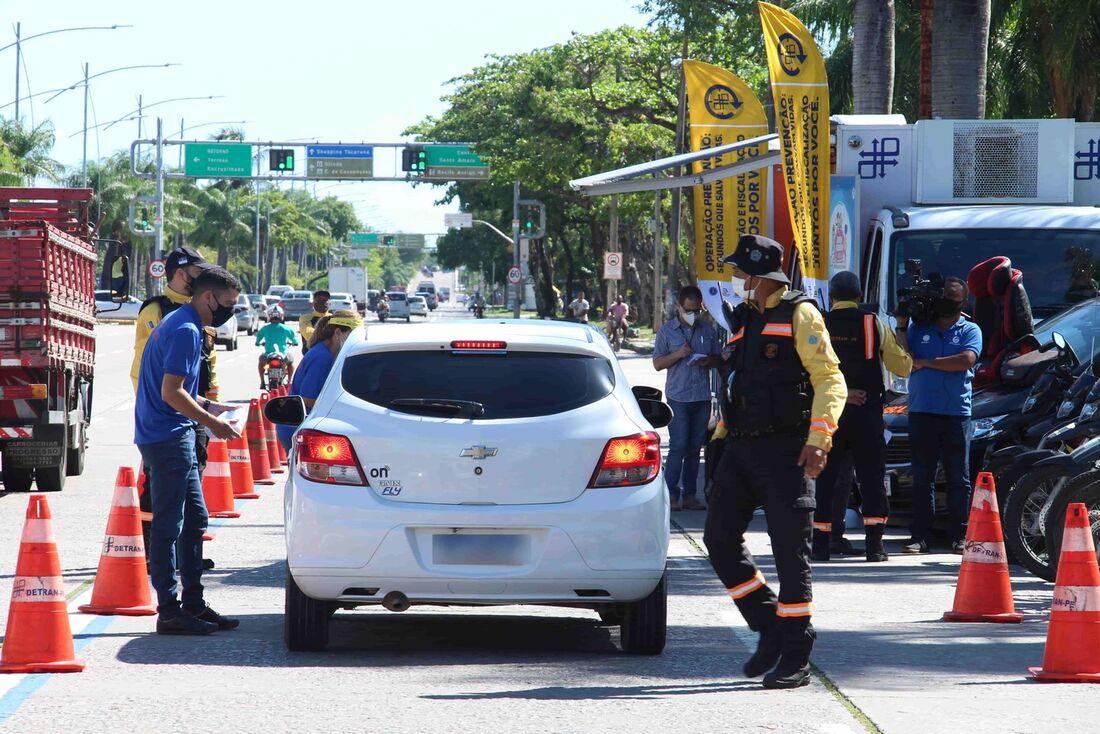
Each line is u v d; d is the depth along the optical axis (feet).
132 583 64.54
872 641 59.52
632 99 380.17
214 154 508.94
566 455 53.52
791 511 49.14
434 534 53.06
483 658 55.83
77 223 127.95
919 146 113.19
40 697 48.11
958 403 84.84
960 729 44.11
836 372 48.80
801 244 113.29
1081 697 48.78
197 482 60.70
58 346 112.37
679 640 59.88
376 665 54.19
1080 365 86.99
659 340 105.40
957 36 158.10
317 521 53.16
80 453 123.54
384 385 54.80
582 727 44.24
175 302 71.61
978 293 98.12
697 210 138.21
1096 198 113.80
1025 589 73.77
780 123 114.11
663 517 54.70
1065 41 196.54
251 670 53.01
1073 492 72.90
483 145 448.65
